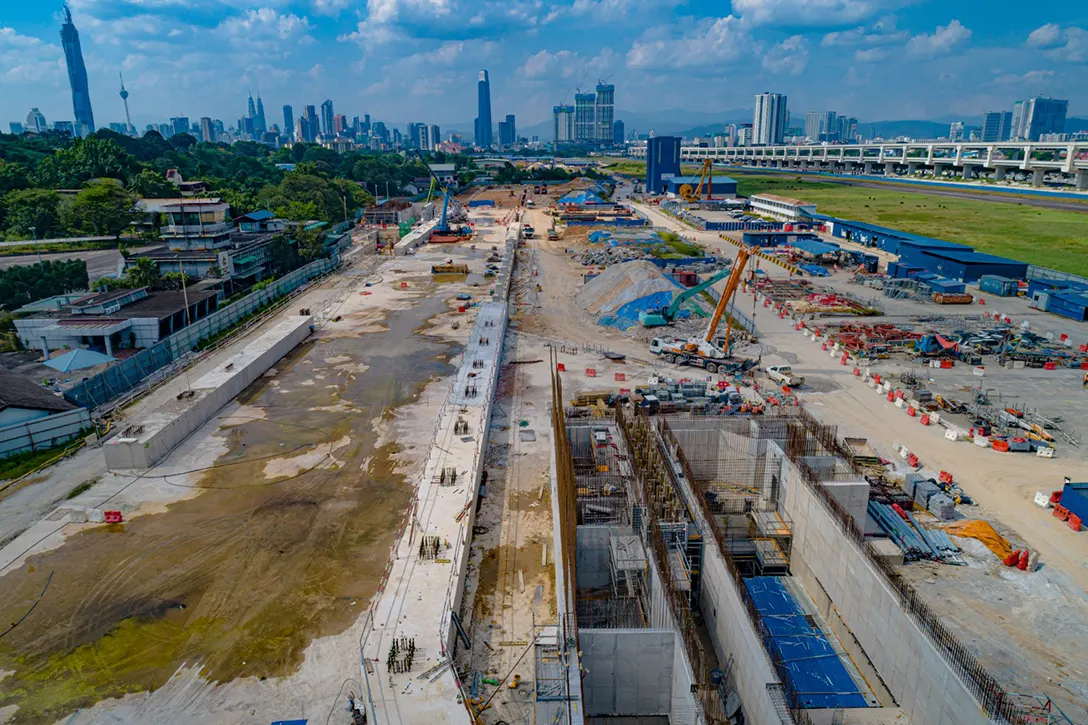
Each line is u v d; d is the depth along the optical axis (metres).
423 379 65.44
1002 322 86.12
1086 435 53.00
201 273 98.12
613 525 38.50
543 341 78.25
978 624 32.72
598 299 91.81
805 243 134.75
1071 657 30.70
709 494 44.59
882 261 126.62
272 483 45.31
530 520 41.00
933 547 38.09
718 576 33.75
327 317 88.19
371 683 27.42
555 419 43.41
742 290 102.62
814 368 69.06
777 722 25.80
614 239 145.88
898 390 61.59
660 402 57.91
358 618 32.44
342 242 142.38
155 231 131.25
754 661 28.23
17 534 39.31
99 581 35.12
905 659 28.52
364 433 53.25
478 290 104.19
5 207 133.50
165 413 52.25
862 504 39.78
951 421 55.78
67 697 27.86
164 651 30.39
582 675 29.23
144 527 40.06
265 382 64.56
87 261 111.88
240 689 28.27
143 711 27.17
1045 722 26.61
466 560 36.47
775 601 35.75
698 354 69.69
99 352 67.75
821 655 31.88
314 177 184.50
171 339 69.62
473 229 175.50
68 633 31.47
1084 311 86.12
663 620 31.78
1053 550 38.47
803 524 38.97
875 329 80.75
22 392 52.25
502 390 62.47
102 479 45.62
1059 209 193.75
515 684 28.62
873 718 28.36
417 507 39.94
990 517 41.75
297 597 33.97
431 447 47.50
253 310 89.12
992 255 120.31
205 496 43.62
